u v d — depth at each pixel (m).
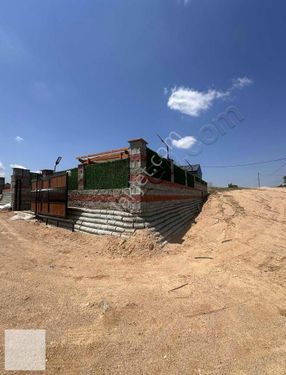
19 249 7.46
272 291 4.67
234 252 7.30
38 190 13.48
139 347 2.93
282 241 8.43
